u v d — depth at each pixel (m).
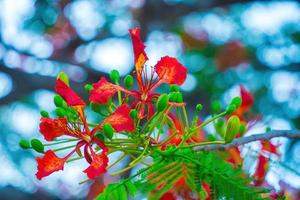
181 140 1.09
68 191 2.55
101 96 1.05
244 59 2.77
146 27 2.77
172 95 1.07
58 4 2.78
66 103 1.07
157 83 1.07
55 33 2.78
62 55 2.76
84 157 1.04
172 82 1.07
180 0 2.79
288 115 2.55
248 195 1.03
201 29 2.93
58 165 1.04
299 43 2.74
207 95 2.65
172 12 2.73
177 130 1.08
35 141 1.06
